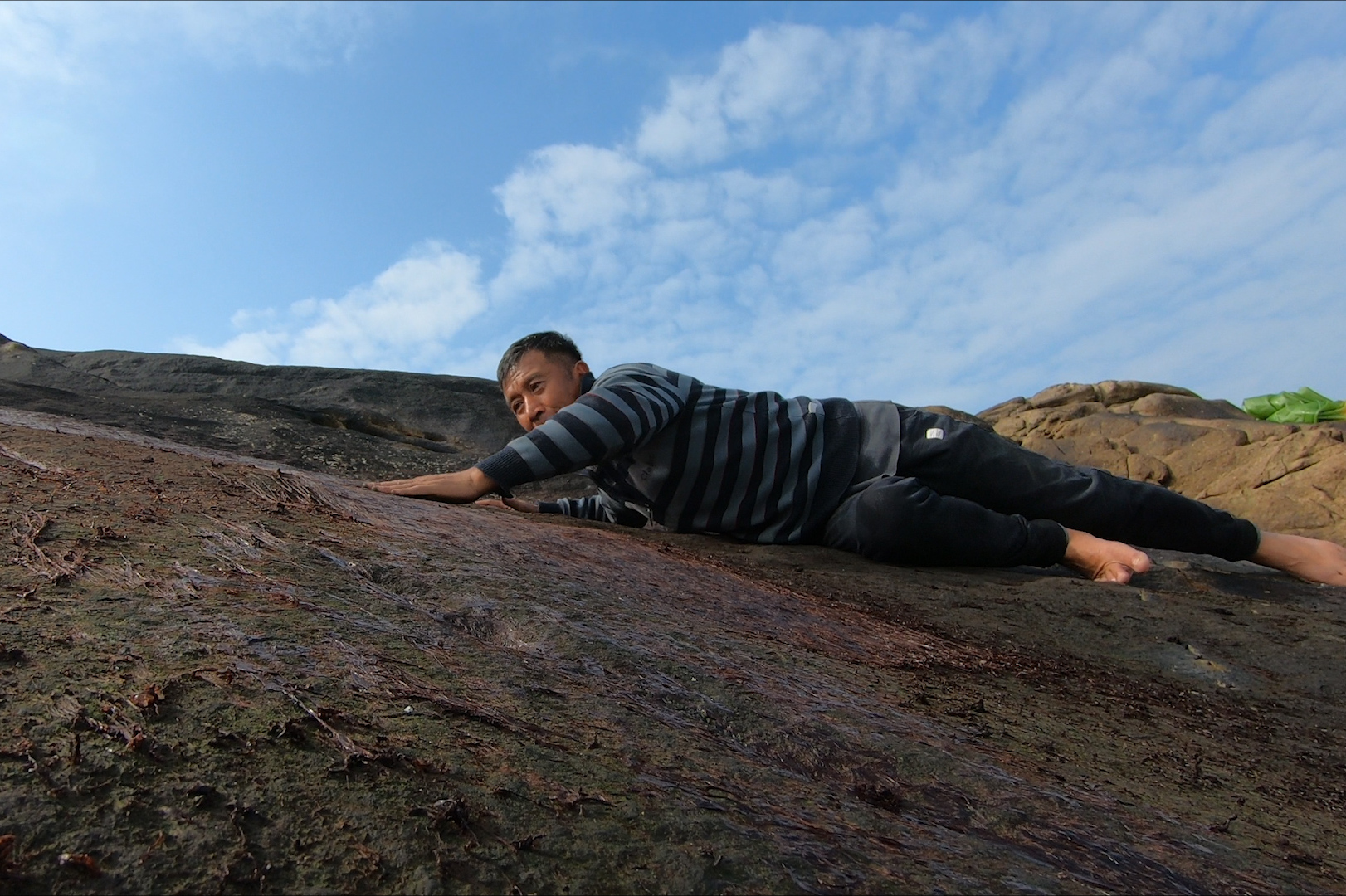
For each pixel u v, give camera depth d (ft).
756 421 11.14
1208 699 7.16
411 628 4.72
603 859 2.96
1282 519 32.78
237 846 2.70
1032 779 4.48
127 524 5.50
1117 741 5.61
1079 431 42.04
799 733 4.47
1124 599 9.71
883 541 10.52
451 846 2.86
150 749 3.02
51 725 3.07
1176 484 37.76
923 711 5.33
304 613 4.51
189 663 3.68
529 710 4.02
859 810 3.76
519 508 12.30
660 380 10.80
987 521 10.64
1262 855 4.11
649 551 8.61
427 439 18.35
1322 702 7.41
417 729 3.54
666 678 4.85
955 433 11.28
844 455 11.34
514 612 5.32
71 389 15.49
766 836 3.29
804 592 8.65
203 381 19.52
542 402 11.18
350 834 2.84
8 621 3.82
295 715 3.41
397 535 6.56
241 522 5.99
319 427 15.42
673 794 3.48
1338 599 10.94
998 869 3.41
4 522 5.17
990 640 8.01
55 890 2.44
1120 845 3.88
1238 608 9.75
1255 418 44.32
